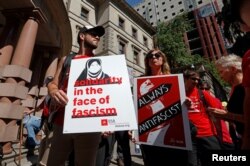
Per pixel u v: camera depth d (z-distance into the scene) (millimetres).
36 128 5879
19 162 4578
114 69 1933
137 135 2523
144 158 2520
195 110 3168
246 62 1027
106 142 3145
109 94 1826
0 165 4426
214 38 57531
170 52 21562
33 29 7535
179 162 2316
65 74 2062
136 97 2684
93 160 1895
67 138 1895
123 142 3412
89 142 1864
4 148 5438
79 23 18094
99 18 21000
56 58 10820
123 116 1734
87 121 1745
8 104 6082
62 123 1897
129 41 21734
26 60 7086
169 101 2498
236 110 2260
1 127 5793
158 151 2418
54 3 8844
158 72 2887
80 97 1845
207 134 2965
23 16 7602
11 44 7395
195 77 3283
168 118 2428
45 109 3615
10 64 7215
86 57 2057
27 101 9148
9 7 7617
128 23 22875
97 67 1958
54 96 1794
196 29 62125
